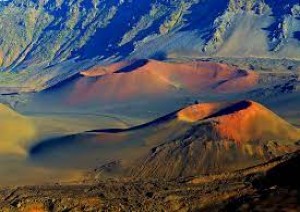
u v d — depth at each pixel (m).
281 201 103.00
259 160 178.62
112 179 162.25
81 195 126.19
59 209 117.75
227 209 109.12
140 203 119.31
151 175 174.50
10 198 128.25
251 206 104.00
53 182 165.25
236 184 126.69
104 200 122.31
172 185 133.88
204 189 126.00
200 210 114.38
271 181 124.38
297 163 128.00
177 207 116.94
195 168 176.12
